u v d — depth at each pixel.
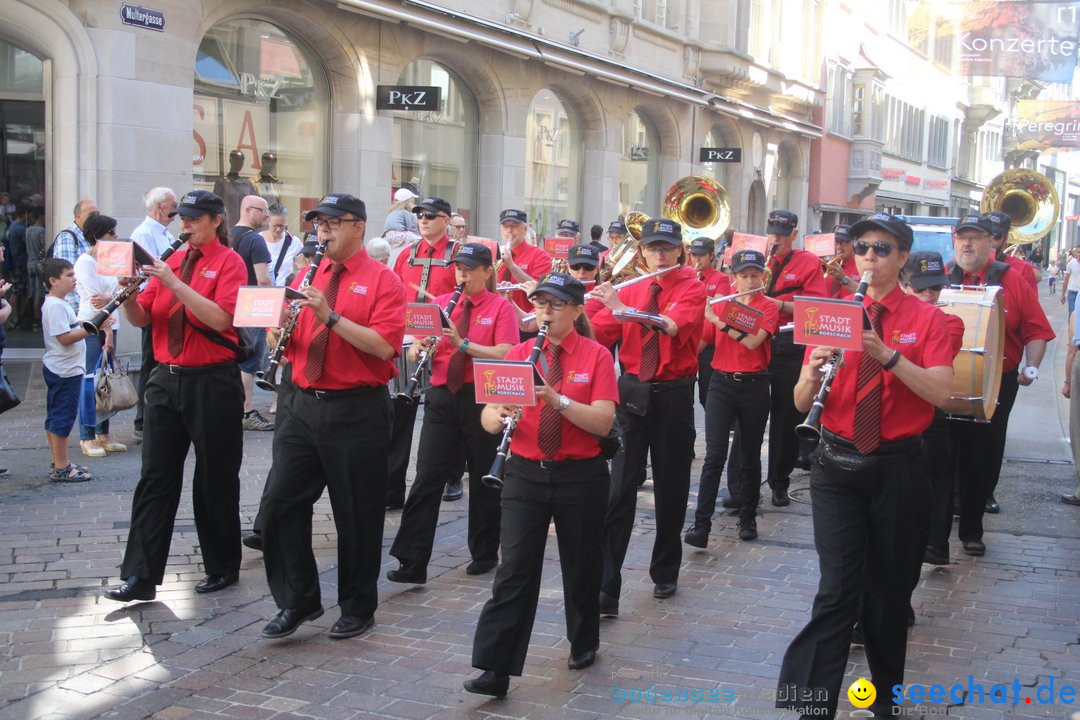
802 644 4.34
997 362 6.28
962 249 7.24
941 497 6.64
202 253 5.77
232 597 5.89
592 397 4.73
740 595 6.18
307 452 5.29
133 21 11.62
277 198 14.18
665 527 6.09
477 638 4.63
